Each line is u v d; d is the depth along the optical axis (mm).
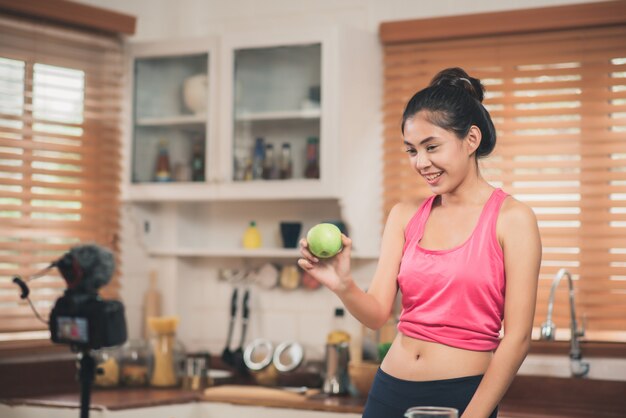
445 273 1877
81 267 2658
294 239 3754
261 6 3906
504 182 3449
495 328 1890
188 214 3986
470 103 1906
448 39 3561
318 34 3494
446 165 1866
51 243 3619
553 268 3369
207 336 4004
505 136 3455
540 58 3416
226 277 3971
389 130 3617
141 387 3531
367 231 3596
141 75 3791
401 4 3674
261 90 3604
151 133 3785
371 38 3627
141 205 3906
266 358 3725
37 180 3596
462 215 1936
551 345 3332
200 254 3814
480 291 1858
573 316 3176
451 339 1865
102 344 2619
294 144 3553
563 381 3215
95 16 3674
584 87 3367
